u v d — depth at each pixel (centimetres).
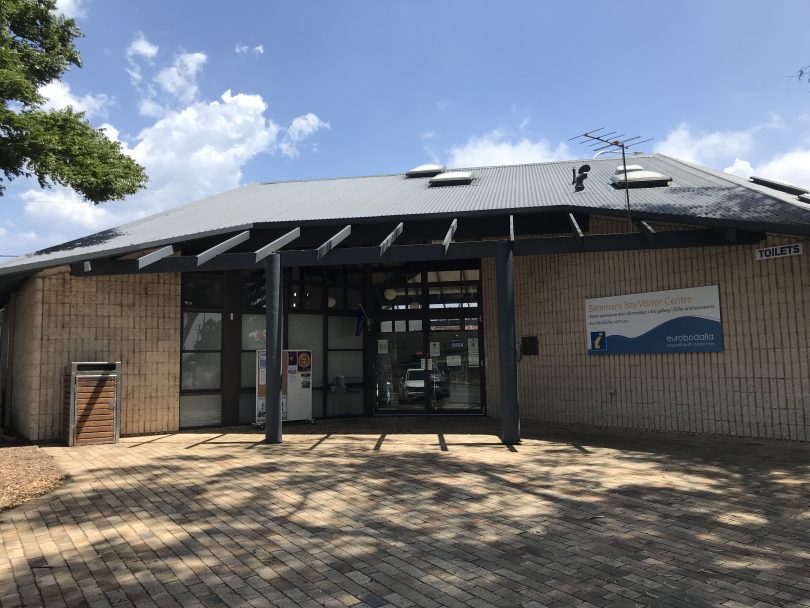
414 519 520
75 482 674
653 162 1529
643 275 1055
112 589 379
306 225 1115
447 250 923
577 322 1152
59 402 1007
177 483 665
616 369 1087
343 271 1354
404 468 731
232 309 1193
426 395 1321
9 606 355
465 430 1077
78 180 1060
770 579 381
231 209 1347
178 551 446
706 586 372
